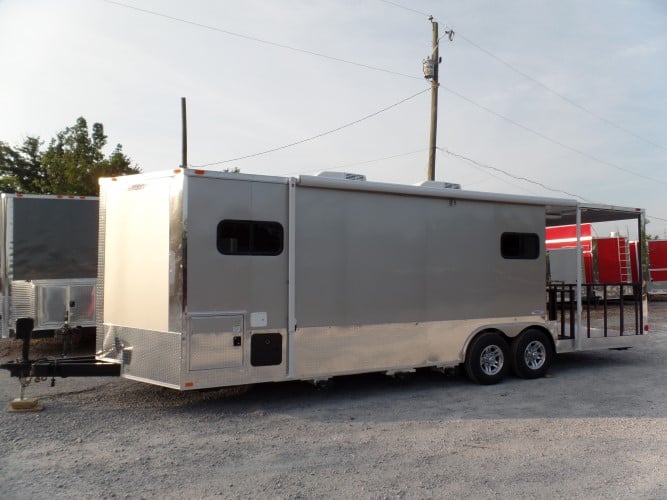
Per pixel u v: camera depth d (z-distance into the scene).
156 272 5.95
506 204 7.91
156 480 4.20
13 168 27.48
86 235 9.30
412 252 7.12
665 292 20.67
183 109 23.48
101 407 6.21
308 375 6.37
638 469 4.51
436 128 17.98
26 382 6.05
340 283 6.60
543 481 4.25
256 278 6.10
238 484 4.15
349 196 6.71
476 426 5.68
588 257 18.30
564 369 8.79
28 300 8.72
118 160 22.08
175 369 5.72
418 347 7.13
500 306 7.80
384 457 4.75
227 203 5.97
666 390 7.32
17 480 4.15
